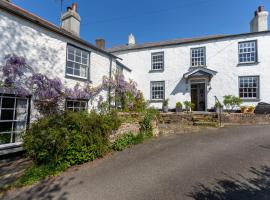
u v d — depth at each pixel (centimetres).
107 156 688
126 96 1409
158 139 894
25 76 834
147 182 475
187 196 403
